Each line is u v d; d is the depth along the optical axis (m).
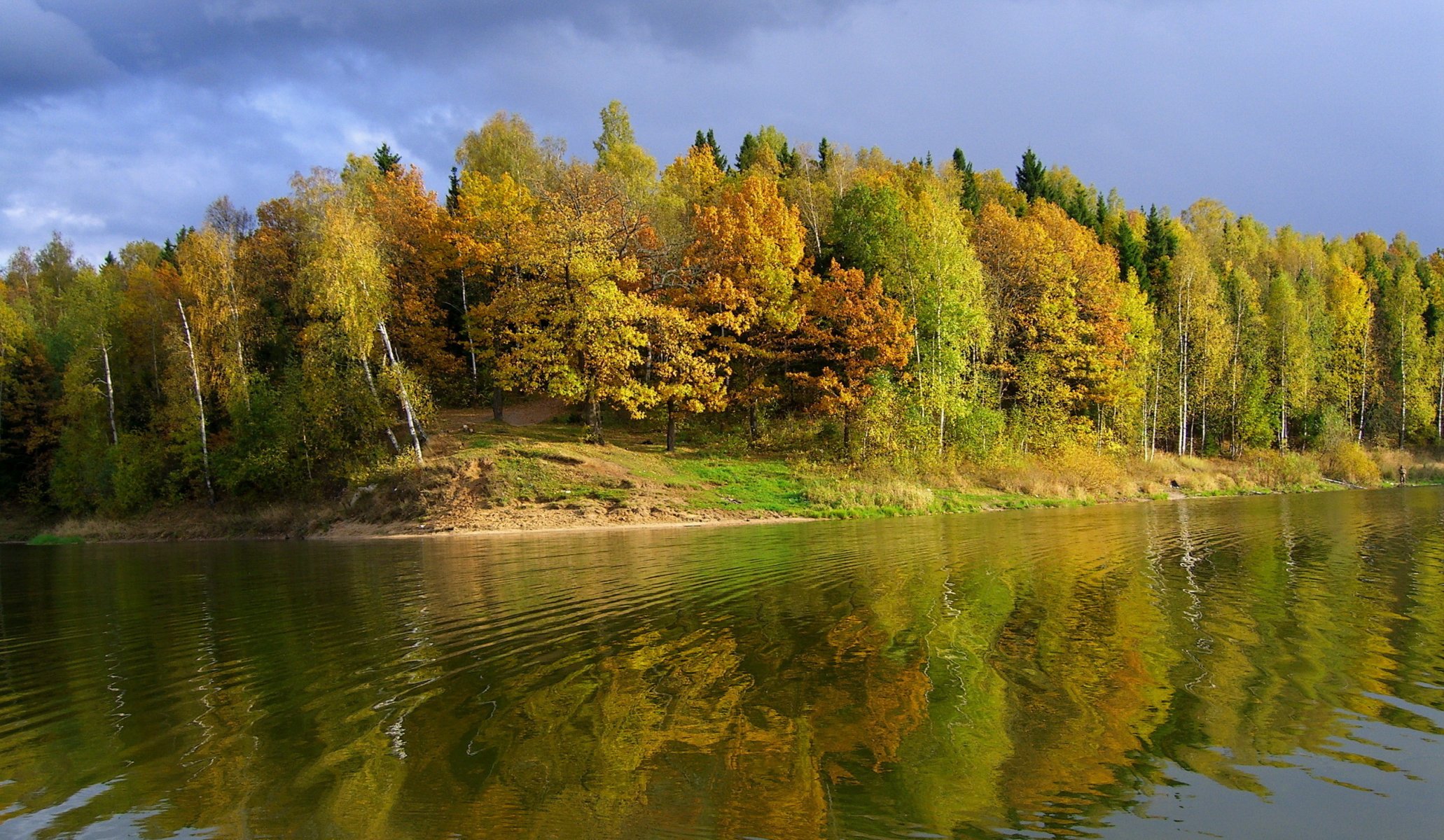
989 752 6.39
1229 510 29.56
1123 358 48.44
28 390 50.44
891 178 58.91
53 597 17.41
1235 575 14.34
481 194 44.50
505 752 6.62
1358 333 61.94
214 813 5.68
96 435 44.34
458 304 48.06
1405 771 5.93
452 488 30.89
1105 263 50.38
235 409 38.72
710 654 9.48
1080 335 47.09
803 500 32.06
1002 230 49.84
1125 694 7.75
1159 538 20.30
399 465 32.38
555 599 13.48
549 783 5.97
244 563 22.64
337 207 36.34
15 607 16.25
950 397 39.00
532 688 8.35
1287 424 58.09
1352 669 8.45
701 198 59.41
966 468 38.78
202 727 7.61
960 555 17.69
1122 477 40.19
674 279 42.69
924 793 5.67
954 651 9.41
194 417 40.41
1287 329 57.16
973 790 5.71
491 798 5.75
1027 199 73.44
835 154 63.19
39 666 10.55
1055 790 5.70
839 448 39.28
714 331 41.47
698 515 29.67
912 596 12.91
